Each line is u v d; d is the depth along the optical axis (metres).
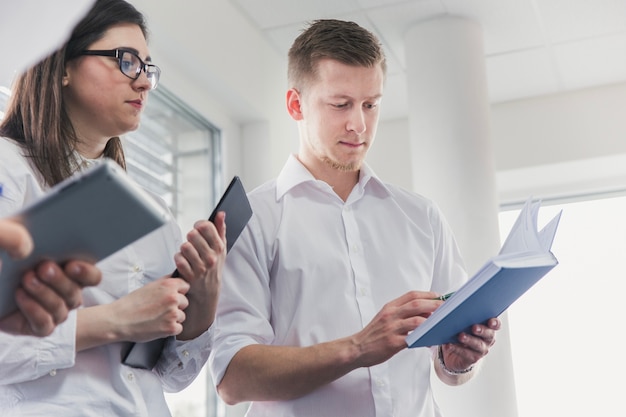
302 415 1.59
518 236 1.44
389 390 1.62
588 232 4.36
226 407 3.25
